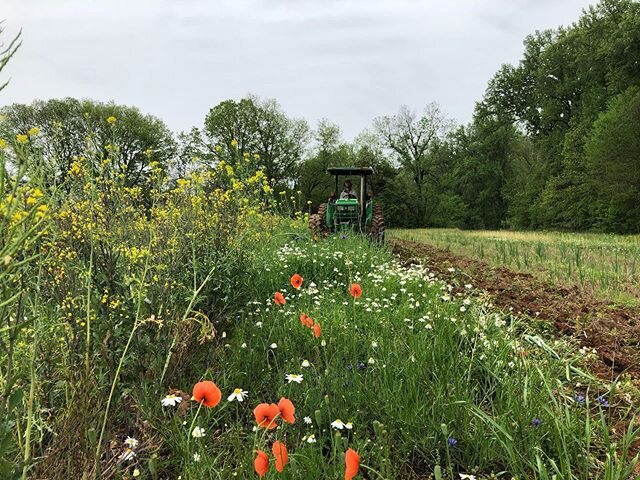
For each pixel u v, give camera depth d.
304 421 2.99
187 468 2.34
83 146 3.64
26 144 2.28
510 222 54.59
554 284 8.77
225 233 4.80
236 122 44.91
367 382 3.45
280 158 46.22
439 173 64.38
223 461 2.68
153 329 3.21
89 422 2.40
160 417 3.00
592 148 36.72
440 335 4.01
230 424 3.11
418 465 2.86
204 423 2.83
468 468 2.73
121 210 3.85
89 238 3.19
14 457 2.25
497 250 14.04
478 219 59.59
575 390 3.67
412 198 62.78
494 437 2.78
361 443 2.71
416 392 3.23
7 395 1.63
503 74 57.62
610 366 4.46
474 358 3.83
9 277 1.62
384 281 6.56
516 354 3.75
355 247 9.62
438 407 3.07
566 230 42.97
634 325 5.88
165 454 2.83
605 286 8.45
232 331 4.55
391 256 10.32
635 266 10.81
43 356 2.61
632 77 38.00
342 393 3.28
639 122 33.47
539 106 51.97
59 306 2.75
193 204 4.59
